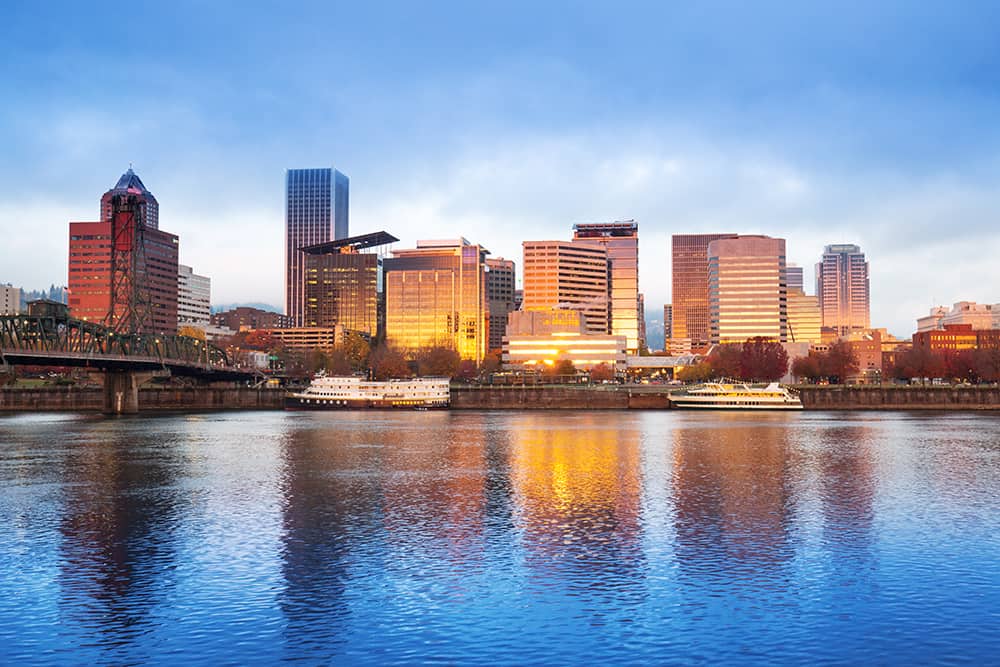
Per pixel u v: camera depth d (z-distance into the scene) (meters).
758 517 89.00
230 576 66.88
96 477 117.88
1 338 186.50
